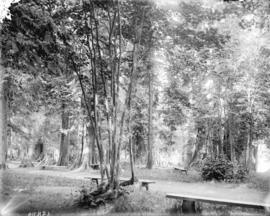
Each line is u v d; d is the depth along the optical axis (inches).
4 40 313.9
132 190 331.9
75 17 349.4
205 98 764.0
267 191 391.9
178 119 946.7
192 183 522.9
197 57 666.8
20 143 1189.7
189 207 251.1
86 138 835.4
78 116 804.6
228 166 561.3
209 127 767.7
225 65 626.2
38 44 336.5
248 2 357.4
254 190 418.9
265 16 386.6
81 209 255.6
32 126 1043.3
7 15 282.4
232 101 657.0
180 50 659.4
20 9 301.4
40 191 357.1
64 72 404.5
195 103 799.7
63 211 248.2
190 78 818.2
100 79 390.9
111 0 322.7
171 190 411.8
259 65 619.8
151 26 412.8
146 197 297.4
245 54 613.9
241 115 658.8
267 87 625.3
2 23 299.1
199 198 242.1
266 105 634.8
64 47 350.6
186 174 653.9
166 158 1190.9
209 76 719.1
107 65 354.0
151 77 897.5
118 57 346.6
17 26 314.3
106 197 274.1
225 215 236.8
